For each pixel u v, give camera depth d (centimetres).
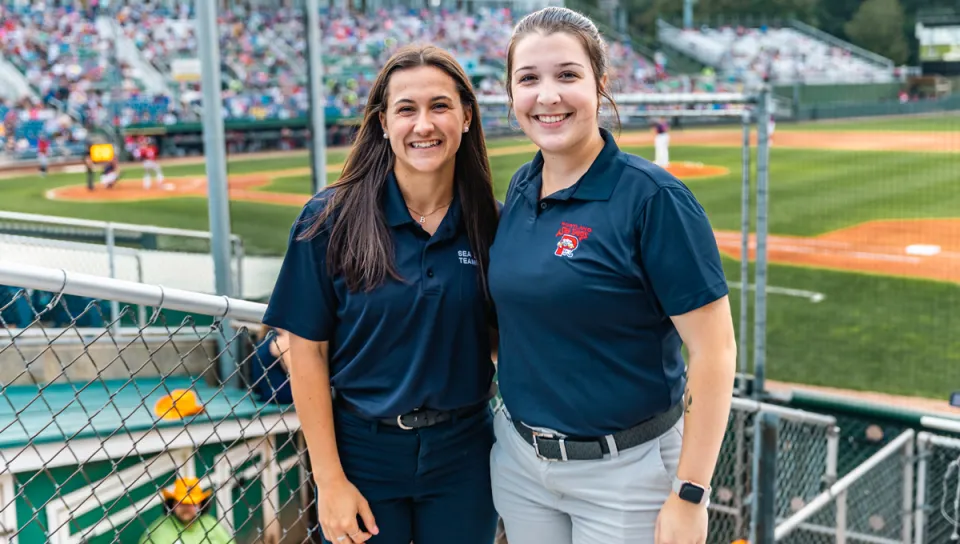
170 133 2830
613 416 198
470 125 213
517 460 215
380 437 214
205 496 334
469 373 217
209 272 896
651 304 193
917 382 827
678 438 207
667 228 185
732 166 2239
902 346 939
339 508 212
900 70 4084
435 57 203
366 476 218
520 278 197
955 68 3944
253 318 224
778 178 2111
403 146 202
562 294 192
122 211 1848
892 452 412
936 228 1553
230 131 2886
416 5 4734
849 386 825
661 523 195
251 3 4097
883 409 448
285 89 3469
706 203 1770
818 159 2338
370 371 212
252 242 1425
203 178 2334
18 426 368
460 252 213
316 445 213
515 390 209
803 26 4841
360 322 208
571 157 197
